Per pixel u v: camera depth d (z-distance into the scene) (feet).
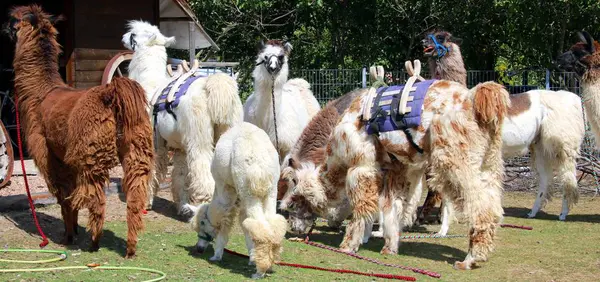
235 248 22.13
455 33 59.77
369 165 21.59
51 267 19.16
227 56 70.69
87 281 17.89
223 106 24.39
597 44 27.61
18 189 30.37
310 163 24.34
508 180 37.81
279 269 19.56
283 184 24.99
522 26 55.57
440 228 27.04
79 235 23.35
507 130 27.94
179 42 53.01
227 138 19.25
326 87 52.03
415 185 23.18
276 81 27.12
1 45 48.14
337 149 22.48
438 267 20.39
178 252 21.29
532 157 30.42
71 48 39.58
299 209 24.11
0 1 47.09
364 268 20.11
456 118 19.72
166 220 26.63
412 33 60.85
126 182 20.13
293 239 23.93
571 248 22.90
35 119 22.33
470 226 19.94
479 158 19.85
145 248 21.66
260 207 18.28
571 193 28.40
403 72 53.88
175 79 27.40
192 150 24.66
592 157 36.09
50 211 27.04
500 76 52.06
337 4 62.54
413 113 20.56
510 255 21.89
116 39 41.39
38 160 21.94
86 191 20.10
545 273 19.58
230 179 19.22
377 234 25.05
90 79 40.22
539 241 24.08
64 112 20.81
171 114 25.82
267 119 27.58
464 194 19.77
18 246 21.58
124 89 19.84
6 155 27.25
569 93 29.07
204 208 21.01
